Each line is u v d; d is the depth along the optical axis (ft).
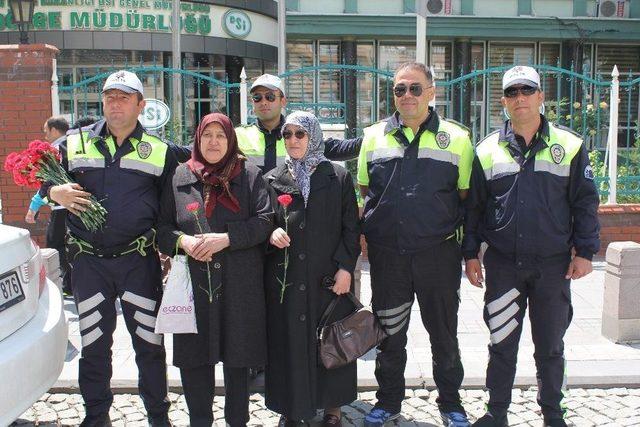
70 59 48.88
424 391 14.40
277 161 14.37
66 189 11.44
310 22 48.16
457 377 12.69
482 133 37.58
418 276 12.17
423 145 12.11
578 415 13.23
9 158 11.66
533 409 13.46
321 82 49.42
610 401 13.88
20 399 9.93
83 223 11.87
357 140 14.88
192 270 11.52
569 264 11.80
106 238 11.79
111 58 49.42
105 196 11.87
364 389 14.66
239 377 11.91
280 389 12.08
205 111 38.70
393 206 12.07
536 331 12.03
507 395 12.15
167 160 12.37
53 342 10.82
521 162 11.68
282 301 11.91
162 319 11.39
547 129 11.70
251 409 13.71
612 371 14.89
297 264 11.82
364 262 26.23
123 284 11.97
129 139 12.08
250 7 52.21
